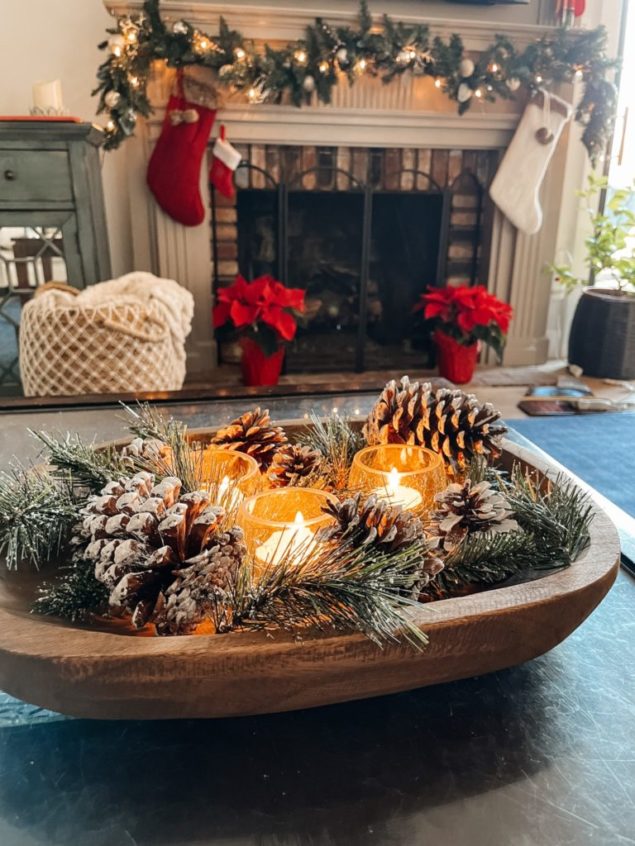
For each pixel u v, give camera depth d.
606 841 0.43
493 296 3.07
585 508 0.65
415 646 0.46
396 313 3.34
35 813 0.45
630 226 3.06
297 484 0.68
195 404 1.13
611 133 2.97
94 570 0.52
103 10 2.77
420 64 2.70
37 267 2.47
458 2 2.88
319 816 0.45
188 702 0.46
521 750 0.50
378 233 3.22
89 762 0.49
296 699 0.47
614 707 0.54
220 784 0.47
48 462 0.64
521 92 3.00
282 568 0.49
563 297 3.49
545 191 3.18
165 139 2.77
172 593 0.47
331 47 2.62
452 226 3.23
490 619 0.49
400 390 0.73
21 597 0.57
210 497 0.57
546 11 2.99
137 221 2.96
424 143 3.00
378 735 0.51
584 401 2.83
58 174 2.38
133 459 0.60
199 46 2.55
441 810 0.45
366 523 0.52
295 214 3.13
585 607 0.53
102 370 1.86
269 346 2.82
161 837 0.43
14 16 2.73
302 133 2.88
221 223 3.03
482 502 0.59
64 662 0.44
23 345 1.94
